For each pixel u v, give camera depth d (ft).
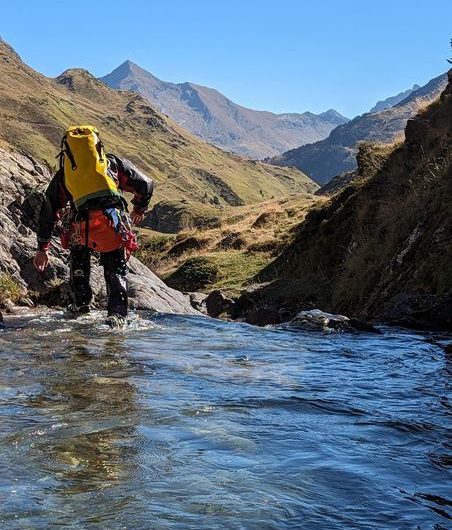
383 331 23.62
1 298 25.66
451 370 16.06
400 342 20.43
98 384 13.37
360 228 53.57
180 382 13.84
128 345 18.35
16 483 7.93
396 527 6.98
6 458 8.82
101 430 10.16
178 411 11.39
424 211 39.34
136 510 7.18
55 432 10.01
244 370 15.49
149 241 127.03
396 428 10.87
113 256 21.43
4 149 36.78
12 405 11.56
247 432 10.28
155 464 8.70
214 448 9.45
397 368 16.24
